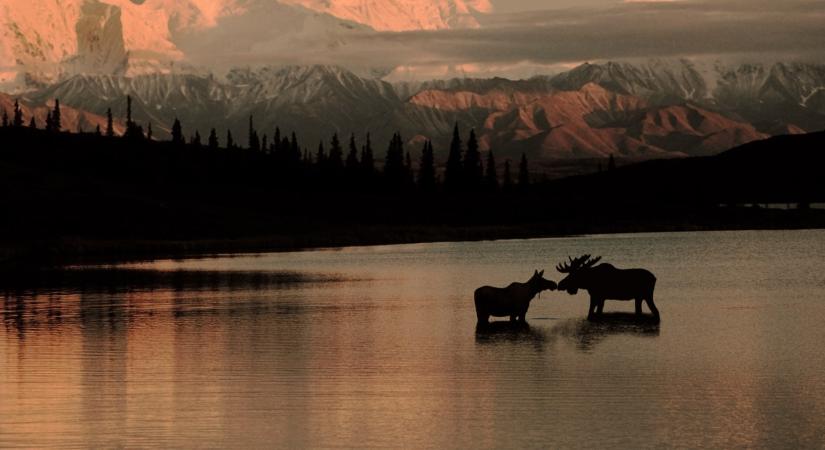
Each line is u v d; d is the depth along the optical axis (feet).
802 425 196.75
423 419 205.67
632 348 279.69
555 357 267.39
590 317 346.95
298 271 620.49
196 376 249.55
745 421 199.93
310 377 246.68
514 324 332.60
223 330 328.49
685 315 348.18
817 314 345.92
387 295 443.32
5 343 304.91
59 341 308.40
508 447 185.68
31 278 582.76
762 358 262.06
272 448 187.73
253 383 240.73
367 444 189.16
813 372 243.81
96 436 196.34
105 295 460.14
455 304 401.29
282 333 319.68
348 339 304.71
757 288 440.45
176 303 417.90
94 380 246.27
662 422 199.72
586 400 218.18
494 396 223.51
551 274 556.51
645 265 596.29
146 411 214.90
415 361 265.54
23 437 196.13
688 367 251.19
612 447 184.34
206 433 197.67
